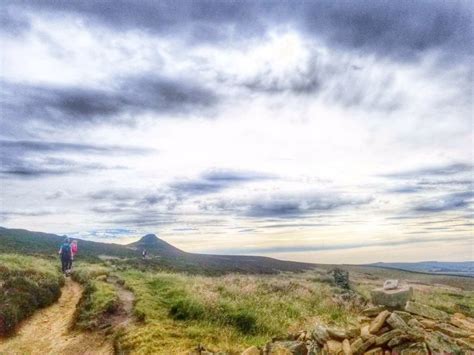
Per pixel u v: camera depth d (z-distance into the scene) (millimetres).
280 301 18984
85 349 12516
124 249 85812
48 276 21797
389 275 60031
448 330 9078
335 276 30375
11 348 12750
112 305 16109
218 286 21797
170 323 14164
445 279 50875
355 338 9375
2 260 24328
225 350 11531
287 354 9414
